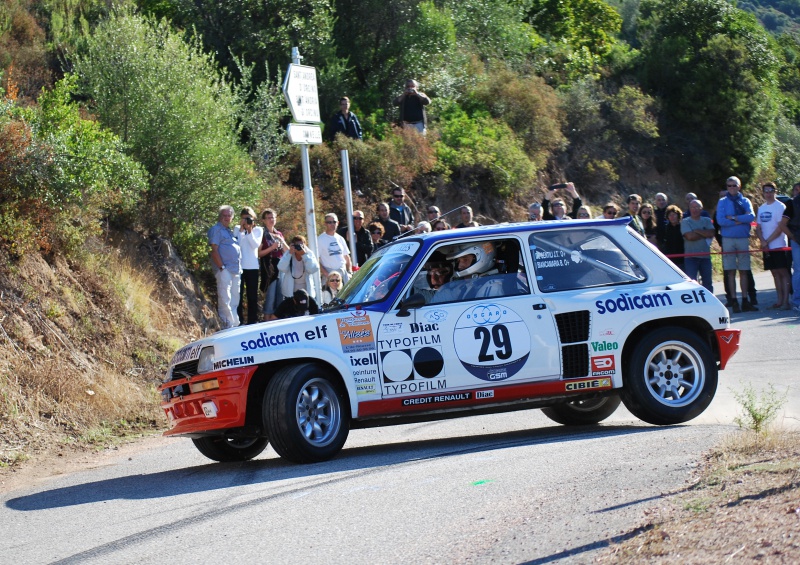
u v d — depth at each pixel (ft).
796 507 15.21
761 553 13.44
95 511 23.27
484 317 27.94
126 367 42.37
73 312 42.27
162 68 54.75
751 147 123.95
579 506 18.65
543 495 20.08
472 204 79.10
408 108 78.23
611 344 28.55
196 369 27.63
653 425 29.30
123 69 53.98
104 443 35.55
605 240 29.71
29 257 42.22
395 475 23.76
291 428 26.08
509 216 81.10
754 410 25.26
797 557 13.03
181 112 53.98
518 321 28.07
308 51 76.28
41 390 36.94
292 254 46.39
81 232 45.50
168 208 53.42
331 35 81.15
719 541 14.37
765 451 21.33
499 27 105.91
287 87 42.11
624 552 14.85
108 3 74.59
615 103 113.70
